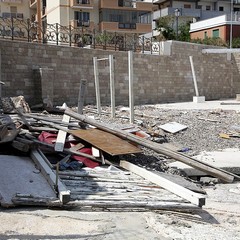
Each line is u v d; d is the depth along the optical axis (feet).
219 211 21.38
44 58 56.80
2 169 22.62
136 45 73.20
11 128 28.99
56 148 27.89
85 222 17.46
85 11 147.64
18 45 53.83
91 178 24.02
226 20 139.64
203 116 50.01
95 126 33.17
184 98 78.59
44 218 17.57
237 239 17.28
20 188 20.43
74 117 34.91
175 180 25.86
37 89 54.24
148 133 37.73
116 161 28.71
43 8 153.17
